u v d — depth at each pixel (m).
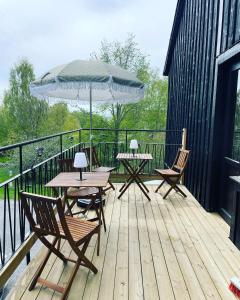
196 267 2.19
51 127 16.44
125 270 2.12
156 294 1.83
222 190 3.40
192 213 3.53
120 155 4.49
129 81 3.08
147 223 3.14
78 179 2.66
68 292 1.78
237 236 2.57
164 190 4.73
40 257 2.33
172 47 7.79
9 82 16.48
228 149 3.27
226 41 3.11
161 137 11.70
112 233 2.83
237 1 2.80
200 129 4.13
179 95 6.49
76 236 1.88
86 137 11.94
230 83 3.22
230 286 1.90
